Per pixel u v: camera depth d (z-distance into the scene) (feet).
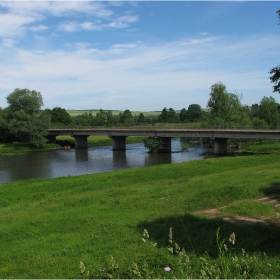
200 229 49.44
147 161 202.08
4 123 289.12
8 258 42.50
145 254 39.81
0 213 70.79
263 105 318.65
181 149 269.44
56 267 38.34
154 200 71.77
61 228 54.65
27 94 298.35
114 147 276.82
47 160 212.64
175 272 33.91
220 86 305.12
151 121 551.18
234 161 144.66
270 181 87.92
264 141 272.31
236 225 49.88
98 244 45.50
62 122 474.90
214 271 30.14
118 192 83.51
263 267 33.04
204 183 89.66
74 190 95.04
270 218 54.19
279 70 45.62
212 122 271.08
